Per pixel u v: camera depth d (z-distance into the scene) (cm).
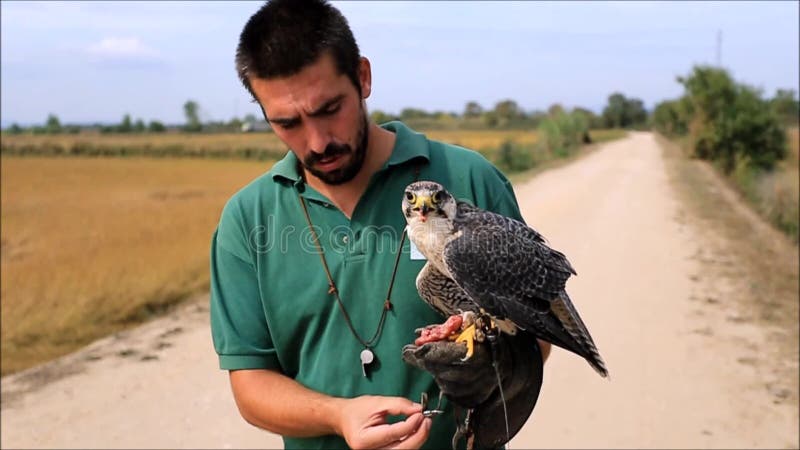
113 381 365
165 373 376
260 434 311
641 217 860
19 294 509
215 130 5841
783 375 357
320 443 127
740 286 528
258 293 127
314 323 124
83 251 664
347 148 112
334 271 122
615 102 6656
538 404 329
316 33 105
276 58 104
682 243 697
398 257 121
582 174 1483
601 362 123
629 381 352
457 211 120
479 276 115
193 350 410
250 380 125
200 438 306
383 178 123
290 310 124
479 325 114
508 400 118
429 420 112
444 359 110
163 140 3981
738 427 306
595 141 3431
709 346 398
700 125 1805
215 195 1323
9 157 2830
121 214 985
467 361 111
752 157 1606
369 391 124
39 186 1578
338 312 123
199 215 934
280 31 104
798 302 486
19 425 314
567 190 1152
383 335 122
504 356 115
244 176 1911
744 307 473
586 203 981
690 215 896
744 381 351
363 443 110
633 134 4944
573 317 122
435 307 122
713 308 470
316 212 124
